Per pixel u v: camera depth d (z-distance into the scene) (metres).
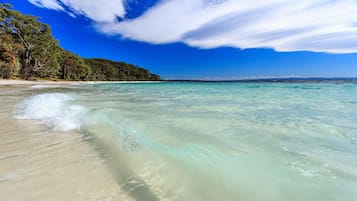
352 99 7.92
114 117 3.98
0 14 30.31
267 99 8.17
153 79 112.25
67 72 44.03
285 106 5.85
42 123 3.61
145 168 1.82
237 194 1.37
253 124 3.41
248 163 1.83
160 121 3.67
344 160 1.88
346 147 2.24
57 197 1.39
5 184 1.55
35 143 2.56
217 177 1.60
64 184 1.56
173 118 3.95
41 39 35.28
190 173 1.69
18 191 1.45
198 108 5.39
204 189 1.45
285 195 1.34
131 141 2.55
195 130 3.01
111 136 2.79
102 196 1.40
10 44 26.44
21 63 30.14
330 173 1.62
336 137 2.64
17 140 2.67
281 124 3.43
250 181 1.53
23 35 33.12
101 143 2.54
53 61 35.94
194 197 1.36
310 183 1.47
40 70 33.72
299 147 2.25
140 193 1.43
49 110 4.71
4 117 4.05
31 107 5.11
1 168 1.83
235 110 5.04
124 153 2.18
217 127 3.20
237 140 2.52
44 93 9.89
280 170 1.69
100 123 3.52
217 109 5.23
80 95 9.63
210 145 2.33
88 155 2.16
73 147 2.41
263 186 1.45
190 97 9.34
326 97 8.96
